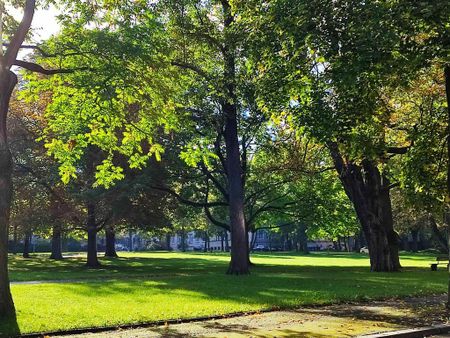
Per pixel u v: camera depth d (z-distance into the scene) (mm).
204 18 23078
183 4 21328
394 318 11672
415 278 22125
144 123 15898
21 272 28219
